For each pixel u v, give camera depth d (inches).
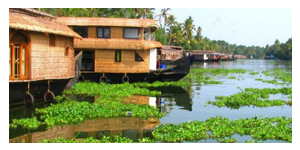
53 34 756.6
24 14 714.2
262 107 784.3
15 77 673.6
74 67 920.9
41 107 708.7
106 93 909.2
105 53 1162.0
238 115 688.4
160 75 1223.5
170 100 866.1
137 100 848.9
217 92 1040.2
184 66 1235.2
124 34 1174.3
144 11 2522.1
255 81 1446.9
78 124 585.0
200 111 724.0
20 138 497.4
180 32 3555.6
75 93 922.7
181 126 563.5
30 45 666.8
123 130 550.9
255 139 510.3
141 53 1175.0
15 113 652.7
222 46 7564.0
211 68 2508.6
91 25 1152.8
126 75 1178.0
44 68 720.3
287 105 813.9
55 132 533.6
